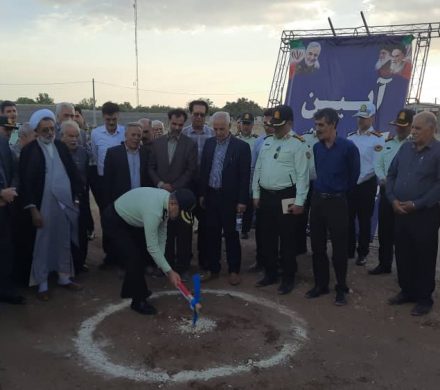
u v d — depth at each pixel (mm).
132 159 5555
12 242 5031
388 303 5059
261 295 5301
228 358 3887
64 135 5797
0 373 3605
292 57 8109
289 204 5082
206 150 5492
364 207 6203
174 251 5840
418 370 3752
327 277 5266
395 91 7539
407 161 4766
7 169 4867
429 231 4680
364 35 7691
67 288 5355
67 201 5152
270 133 6457
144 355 3922
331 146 4859
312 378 3605
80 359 3850
